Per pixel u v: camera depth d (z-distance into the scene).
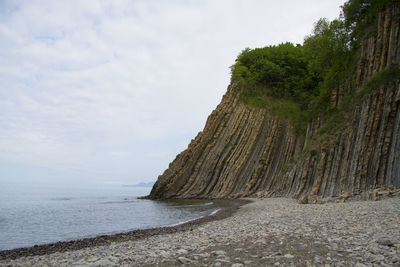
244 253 10.02
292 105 72.25
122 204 58.94
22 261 12.78
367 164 30.84
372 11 40.91
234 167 67.12
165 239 16.56
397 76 31.59
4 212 43.91
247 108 75.88
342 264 7.90
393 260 7.73
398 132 28.89
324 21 63.59
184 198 70.00
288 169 56.47
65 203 63.22
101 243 17.94
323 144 40.28
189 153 76.25
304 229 13.77
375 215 15.77
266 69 82.38
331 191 34.53
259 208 32.72
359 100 36.47
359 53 43.19
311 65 68.31
